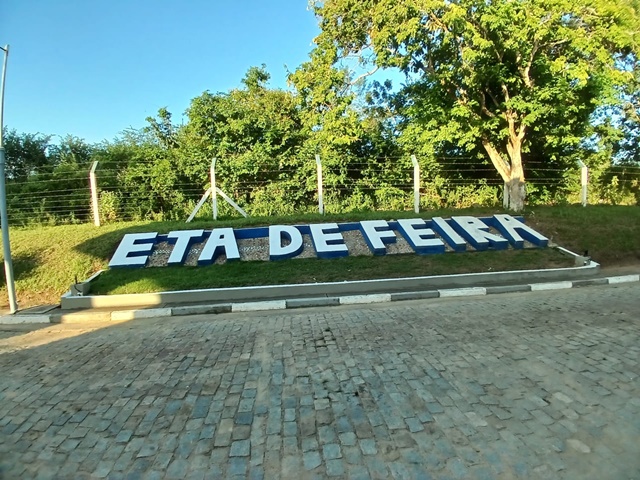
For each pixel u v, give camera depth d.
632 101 19.36
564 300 7.37
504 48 12.66
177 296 8.19
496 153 15.04
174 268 9.40
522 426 3.32
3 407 4.01
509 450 3.02
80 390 4.33
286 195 14.66
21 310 7.93
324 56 17.69
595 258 10.84
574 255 10.21
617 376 4.13
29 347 5.96
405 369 4.48
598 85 13.88
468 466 2.86
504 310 6.75
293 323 6.50
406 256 10.11
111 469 3.00
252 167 14.73
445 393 3.90
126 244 10.16
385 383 4.16
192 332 6.27
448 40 12.69
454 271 9.31
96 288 8.54
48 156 20.45
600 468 2.82
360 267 9.43
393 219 11.82
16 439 3.43
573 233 11.83
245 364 4.84
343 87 18.41
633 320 5.96
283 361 4.88
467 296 8.09
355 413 3.61
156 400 4.03
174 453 3.16
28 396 4.23
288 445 3.19
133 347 5.68
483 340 5.29
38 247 10.30
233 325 6.56
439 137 13.97
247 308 7.62
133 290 8.44
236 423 3.54
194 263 9.72
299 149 15.91
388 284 8.62
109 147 19.02
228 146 15.90
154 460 3.08
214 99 17.72
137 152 15.64
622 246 11.31
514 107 13.29
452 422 3.41
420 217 12.17
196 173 14.57
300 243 10.30
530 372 4.29
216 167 14.47
